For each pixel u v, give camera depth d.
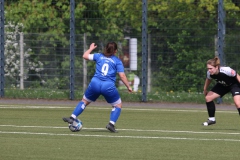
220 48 70.56
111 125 42.53
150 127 47.00
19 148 34.75
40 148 34.88
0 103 69.44
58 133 41.91
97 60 42.28
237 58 70.56
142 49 72.25
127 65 73.88
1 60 74.88
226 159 32.25
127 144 37.00
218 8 70.31
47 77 75.62
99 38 74.19
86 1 77.06
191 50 72.12
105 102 71.94
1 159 31.19
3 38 74.62
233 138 40.62
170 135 41.81
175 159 32.00
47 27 77.75
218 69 44.78
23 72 76.06
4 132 42.09
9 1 79.62
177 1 73.19
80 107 42.41
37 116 54.47
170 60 72.69
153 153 33.75
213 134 42.78
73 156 32.41
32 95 75.19
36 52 75.81
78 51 74.31
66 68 75.06
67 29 77.50
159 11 73.38
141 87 73.06
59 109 62.44
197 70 72.00
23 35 76.12
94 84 41.81
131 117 55.34
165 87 72.94
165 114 58.81
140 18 73.94
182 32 72.44
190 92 72.50
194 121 52.31
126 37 74.06
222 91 46.25
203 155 33.38
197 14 72.44
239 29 70.69
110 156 32.59
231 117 56.62
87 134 41.56
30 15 78.31
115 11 74.88
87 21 75.62
